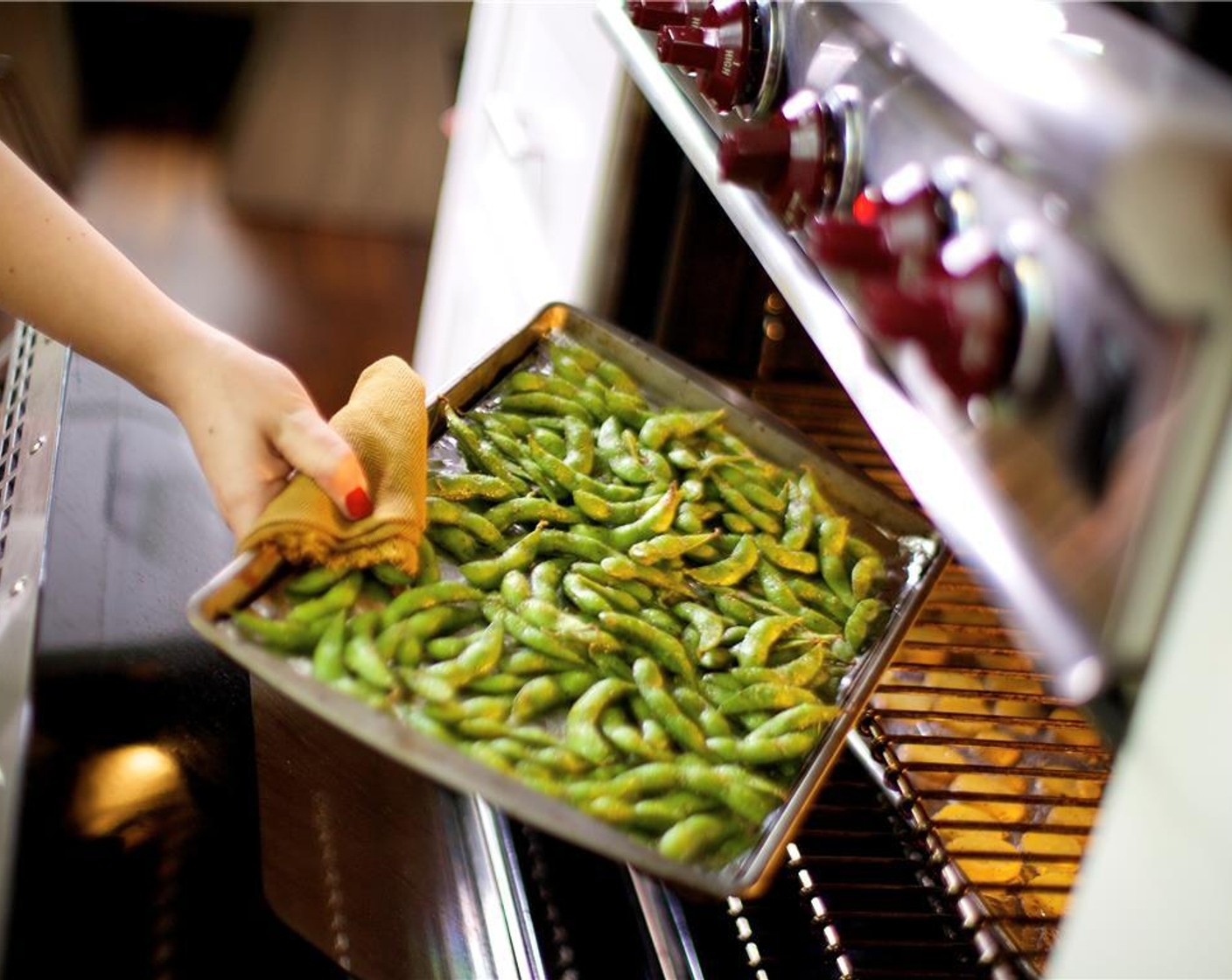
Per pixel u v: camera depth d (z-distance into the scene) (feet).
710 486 5.62
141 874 4.91
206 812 5.07
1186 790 4.14
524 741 4.95
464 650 5.09
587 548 5.37
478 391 5.73
